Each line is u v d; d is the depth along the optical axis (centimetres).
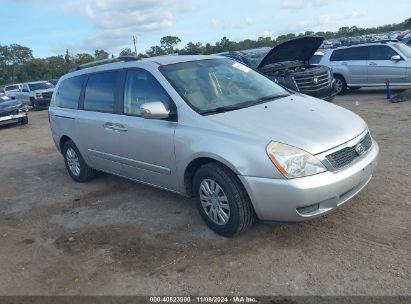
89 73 608
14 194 661
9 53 8175
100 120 557
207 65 519
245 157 381
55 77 6812
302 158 367
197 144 418
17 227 521
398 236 388
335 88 1141
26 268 414
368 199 472
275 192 370
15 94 2517
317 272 350
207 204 430
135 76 515
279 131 393
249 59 1465
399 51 1284
